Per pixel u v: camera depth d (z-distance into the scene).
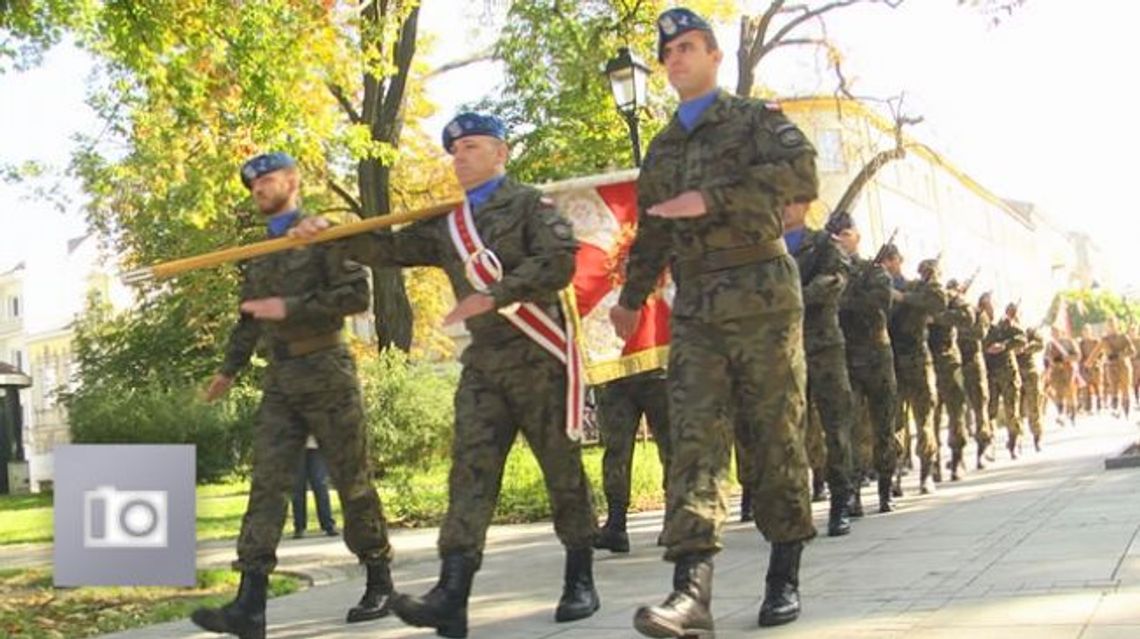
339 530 11.91
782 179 4.15
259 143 15.60
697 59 4.41
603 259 7.77
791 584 4.57
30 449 69.44
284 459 5.18
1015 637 3.85
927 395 10.41
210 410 27.83
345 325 5.40
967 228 68.56
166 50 13.71
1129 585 4.61
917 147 28.52
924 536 6.96
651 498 11.71
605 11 23.09
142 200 22.66
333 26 16.17
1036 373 15.53
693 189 4.36
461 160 4.93
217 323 34.28
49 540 12.50
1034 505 8.01
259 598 4.97
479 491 4.71
